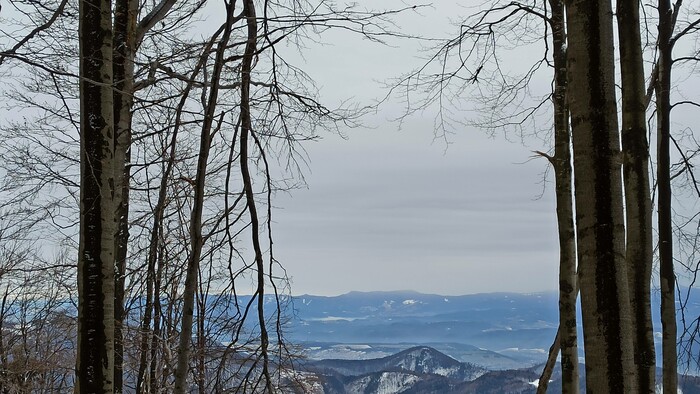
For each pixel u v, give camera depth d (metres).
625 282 3.80
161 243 9.32
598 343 3.77
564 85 8.37
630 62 7.11
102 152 5.44
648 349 7.08
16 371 14.97
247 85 7.93
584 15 3.94
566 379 8.14
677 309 8.93
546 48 9.09
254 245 7.78
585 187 3.89
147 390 9.09
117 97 6.86
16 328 15.91
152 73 7.86
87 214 5.40
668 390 8.74
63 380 14.31
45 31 7.20
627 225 7.29
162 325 9.12
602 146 3.87
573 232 8.33
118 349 8.83
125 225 9.13
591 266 3.83
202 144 7.03
